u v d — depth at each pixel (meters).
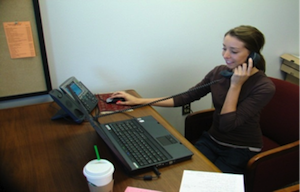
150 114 1.32
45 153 0.98
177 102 1.54
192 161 0.96
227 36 1.27
